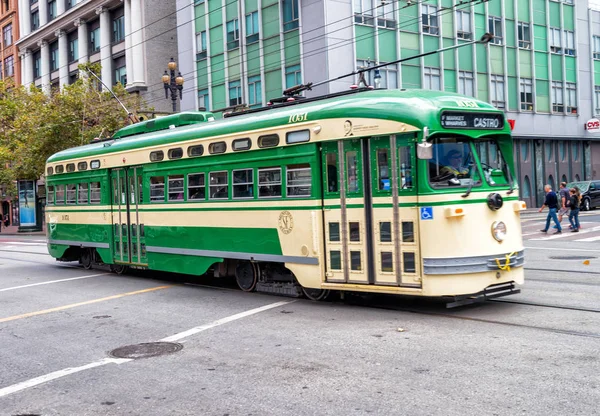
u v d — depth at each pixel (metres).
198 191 12.04
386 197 8.95
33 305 11.62
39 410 5.77
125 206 14.34
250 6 32.84
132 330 9.04
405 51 31.70
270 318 9.30
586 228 23.16
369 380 6.13
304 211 9.91
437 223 8.48
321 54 29.06
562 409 5.12
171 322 9.45
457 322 8.43
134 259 14.12
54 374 6.95
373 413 5.24
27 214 46.59
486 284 8.68
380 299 10.31
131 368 7.03
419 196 8.59
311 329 8.44
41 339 8.73
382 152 8.98
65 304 11.56
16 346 8.38
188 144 12.20
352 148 9.30
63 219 17.02
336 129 9.41
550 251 16.86
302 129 9.88
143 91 42.03
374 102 9.08
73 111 36.94
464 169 8.84
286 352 7.34
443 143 8.74
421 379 6.07
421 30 32.41
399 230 8.82
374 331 8.13
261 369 6.71
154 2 42.47
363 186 9.17
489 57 36.28
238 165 11.10
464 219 8.57
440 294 8.48
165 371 6.84
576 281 11.52
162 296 11.93
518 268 9.12
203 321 9.38
